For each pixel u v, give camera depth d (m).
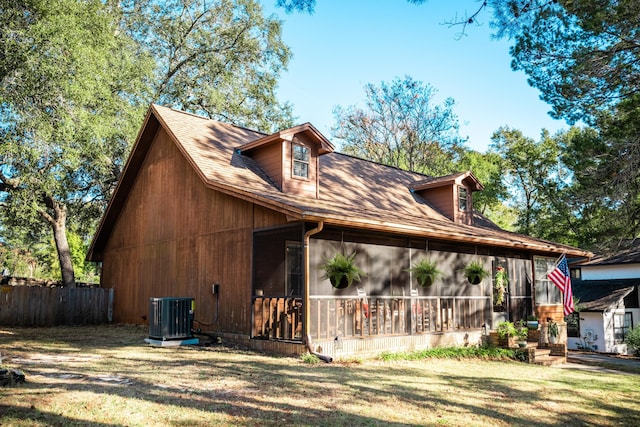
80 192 23.95
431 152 36.47
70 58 15.65
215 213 13.34
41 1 15.18
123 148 21.86
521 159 36.12
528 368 11.98
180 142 13.88
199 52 28.27
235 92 29.53
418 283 12.98
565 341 16.42
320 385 7.69
